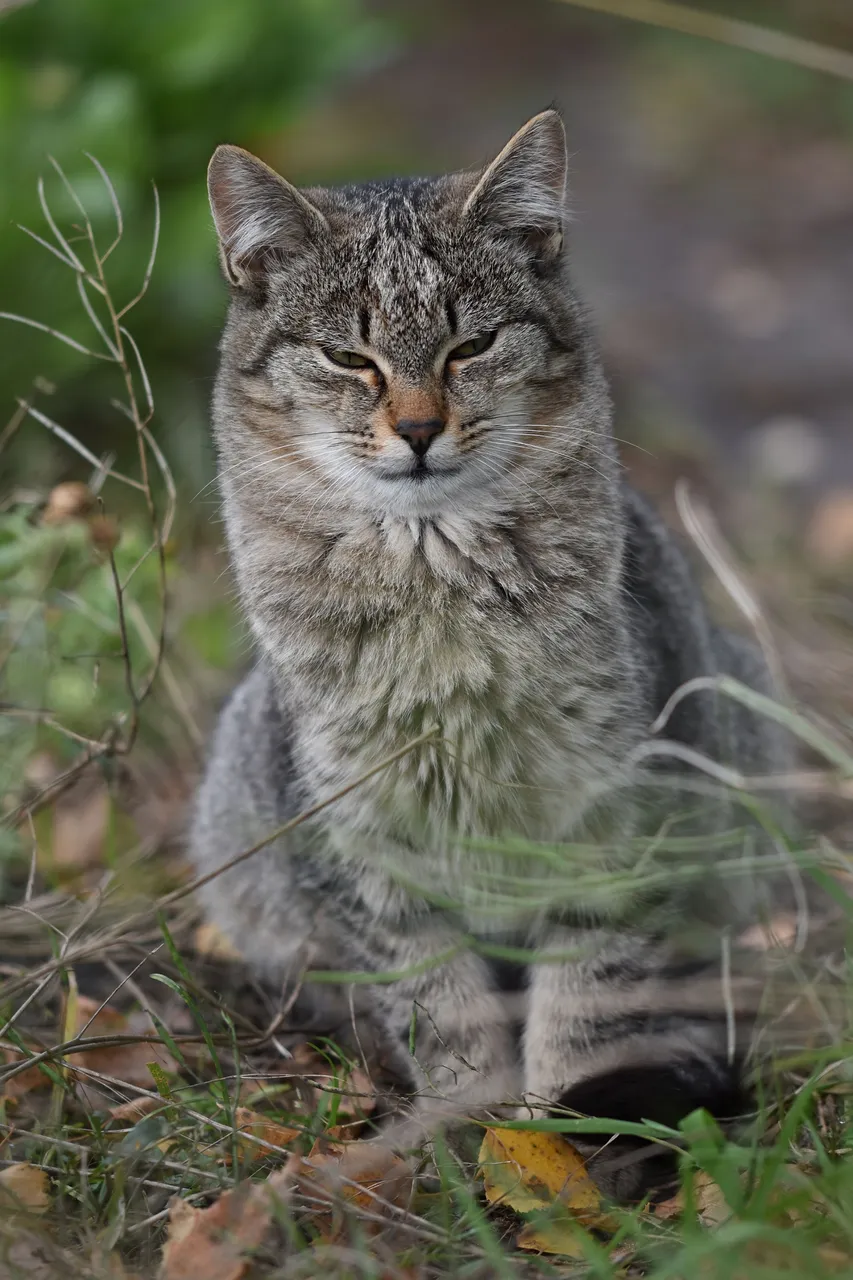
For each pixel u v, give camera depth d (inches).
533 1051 286.7
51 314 498.6
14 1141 245.6
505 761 273.1
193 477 477.4
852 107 944.9
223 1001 292.4
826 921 301.6
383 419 269.6
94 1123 240.2
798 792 349.7
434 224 278.8
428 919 284.5
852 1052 233.0
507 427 277.3
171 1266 210.8
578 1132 248.7
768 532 493.7
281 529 283.0
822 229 816.9
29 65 549.0
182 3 553.9
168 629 385.4
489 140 905.5
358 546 275.0
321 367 276.8
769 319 718.5
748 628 412.2
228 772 326.6
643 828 281.4
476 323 275.3
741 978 282.7
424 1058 285.6
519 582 271.3
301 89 574.2
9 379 502.3
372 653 272.8
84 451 337.4
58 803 366.3
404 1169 241.9
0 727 329.1
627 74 1039.0
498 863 280.8
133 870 331.6
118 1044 261.6
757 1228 191.3
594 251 803.4
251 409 288.4
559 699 270.8
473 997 287.3
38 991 263.1
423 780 274.1
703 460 565.3
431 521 272.8
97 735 354.3
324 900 294.0
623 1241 227.8
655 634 303.4
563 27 1115.3
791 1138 222.8
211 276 533.3
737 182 886.4
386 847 279.9
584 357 291.6
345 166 621.6
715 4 1016.9
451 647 270.1
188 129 559.5
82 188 481.4
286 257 285.6
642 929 280.1
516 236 285.7
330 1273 206.5
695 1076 264.4
